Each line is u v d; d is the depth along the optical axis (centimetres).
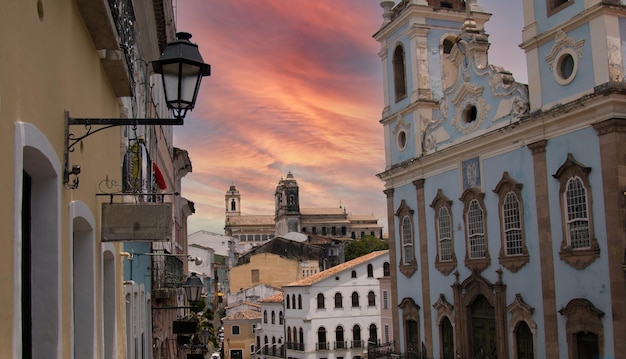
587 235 2361
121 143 1366
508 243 2762
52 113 679
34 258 671
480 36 3014
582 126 2375
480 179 2933
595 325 2295
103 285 1063
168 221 912
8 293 509
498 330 2780
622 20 2325
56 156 671
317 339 6044
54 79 689
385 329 5409
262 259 8719
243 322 7388
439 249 3225
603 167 2277
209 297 8006
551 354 2495
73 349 805
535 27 2594
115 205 908
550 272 2511
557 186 2489
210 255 8550
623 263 2198
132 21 1141
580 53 2395
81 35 850
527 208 2647
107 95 1081
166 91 730
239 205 18412
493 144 2844
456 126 3122
